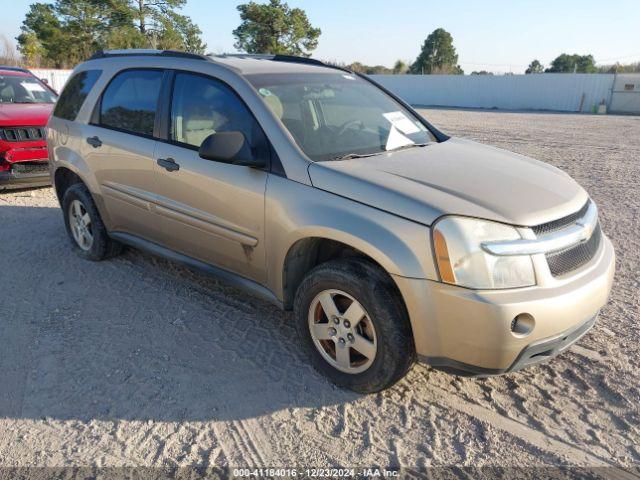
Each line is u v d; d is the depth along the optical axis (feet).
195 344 12.18
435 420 9.77
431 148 12.60
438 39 203.72
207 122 12.44
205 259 13.14
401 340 9.40
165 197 13.28
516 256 8.72
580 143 48.11
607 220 21.85
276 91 12.12
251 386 10.72
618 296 14.66
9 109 24.86
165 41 148.46
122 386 10.68
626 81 99.60
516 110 107.86
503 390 10.60
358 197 9.74
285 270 11.03
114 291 14.83
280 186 10.76
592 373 11.09
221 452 9.00
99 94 15.53
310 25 164.14
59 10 143.74
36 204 23.45
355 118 12.88
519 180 10.57
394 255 9.09
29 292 14.78
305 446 9.14
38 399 10.27
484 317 8.52
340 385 10.62
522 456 8.91
